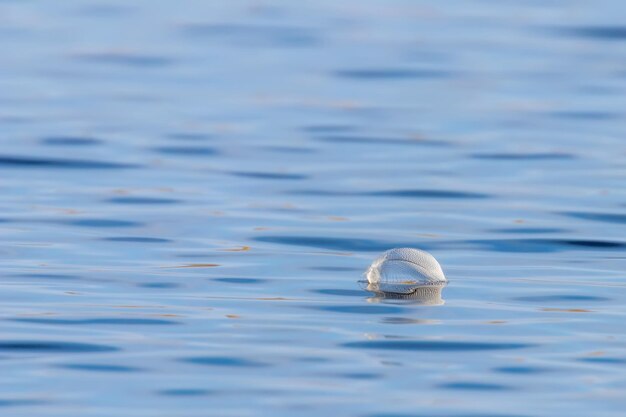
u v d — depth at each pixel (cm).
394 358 1814
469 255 2506
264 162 3462
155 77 4894
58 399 1636
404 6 6912
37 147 3606
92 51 5469
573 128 3981
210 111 4238
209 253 2491
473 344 1884
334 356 1822
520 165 3438
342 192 3102
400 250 2322
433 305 2114
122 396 1650
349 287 2233
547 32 6047
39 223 2742
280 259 2448
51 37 5816
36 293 2164
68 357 1805
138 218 2802
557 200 3012
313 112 4241
